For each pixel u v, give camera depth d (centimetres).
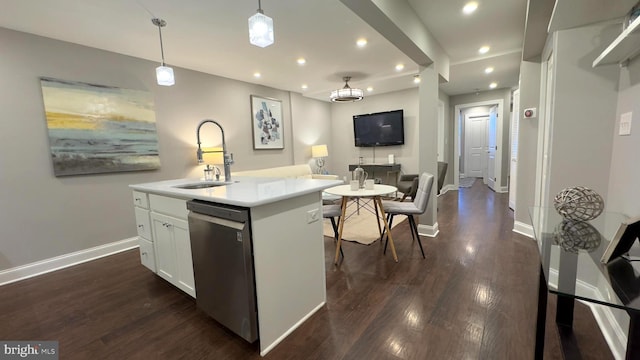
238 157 457
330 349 150
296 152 573
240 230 142
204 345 158
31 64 256
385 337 158
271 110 512
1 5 206
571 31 192
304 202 176
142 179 337
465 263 252
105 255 305
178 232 196
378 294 204
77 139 282
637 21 115
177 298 210
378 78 462
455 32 292
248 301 145
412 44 253
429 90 316
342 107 651
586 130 192
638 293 90
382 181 610
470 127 870
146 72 337
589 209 146
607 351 141
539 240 134
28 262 259
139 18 233
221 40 283
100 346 159
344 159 662
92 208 298
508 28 283
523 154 329
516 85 551
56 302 208
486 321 168
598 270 106
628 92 166
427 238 325
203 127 403
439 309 182
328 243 320
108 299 210
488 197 560
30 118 257
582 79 191
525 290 202
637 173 153
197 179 282
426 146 324
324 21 249
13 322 184
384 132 586
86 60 289
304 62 364
